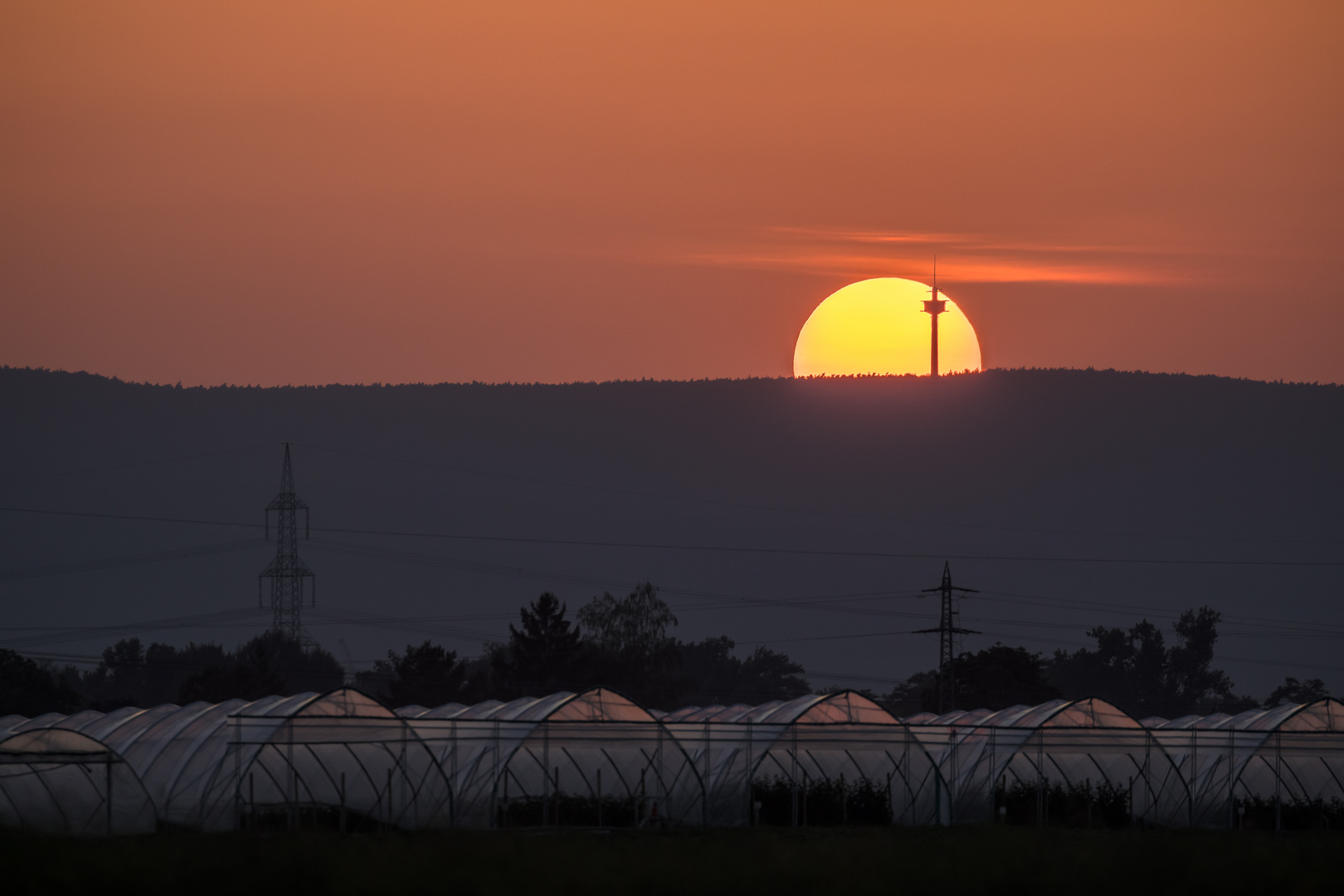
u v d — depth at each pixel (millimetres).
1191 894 112062
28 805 166500
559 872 112125
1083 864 120875
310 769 177500
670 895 107188
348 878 108750
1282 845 153375
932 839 160750
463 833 155875
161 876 108500
